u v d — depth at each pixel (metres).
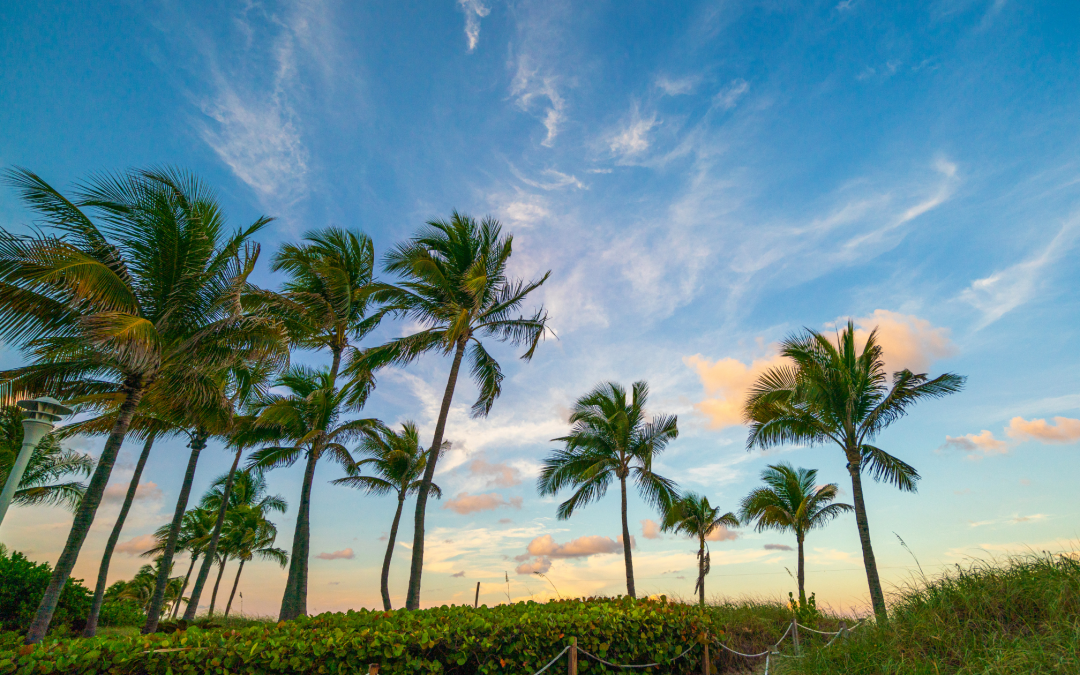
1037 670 5.12
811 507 22.97
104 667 5.27
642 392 21.47
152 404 12.40
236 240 12.09
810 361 15.58
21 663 5.00
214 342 11.03
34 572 16.58
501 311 17.16
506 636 7.35
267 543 31.19
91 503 9.64
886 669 6.22
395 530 22.09
